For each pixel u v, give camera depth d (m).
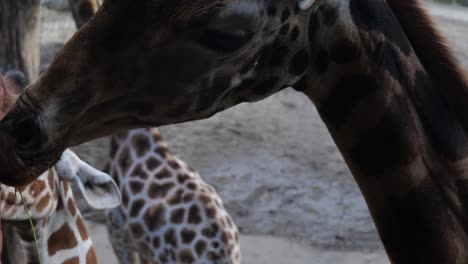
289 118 13.76
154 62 2.94
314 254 10.84
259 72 3.07
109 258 10.25
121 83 2.96
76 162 5.91
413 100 3.26
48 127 2.95
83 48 2.94
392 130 3.20
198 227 8.06
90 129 3.05
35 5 9.41
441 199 3.27
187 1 2.86
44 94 2.95
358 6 3.17
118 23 2.91
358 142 3.28
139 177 8.51
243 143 12.91
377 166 3.25
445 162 3.29
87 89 2.96
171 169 8.52
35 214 5.74
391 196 3.26
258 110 13.95
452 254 3.25
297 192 11.94
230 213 11.56
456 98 3.34
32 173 3.05
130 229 8.48
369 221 11.50
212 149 12.75
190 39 2.89
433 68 3.37
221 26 2.87
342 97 3.23
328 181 12.19
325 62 3.17
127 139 8.70
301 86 3.26
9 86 5.93
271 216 11.54
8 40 9.33
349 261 10.67
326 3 3.07
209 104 3.06
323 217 11.55
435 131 3.28
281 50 3.06
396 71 3.21
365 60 3.17
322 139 13.17
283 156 12.66
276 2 2.95
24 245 6.04
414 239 3.24
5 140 2.99
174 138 12.95
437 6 20.27
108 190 5.90
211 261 7.97
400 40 3.25
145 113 3.05
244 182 12.07
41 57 14.38
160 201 8.31
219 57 2.95
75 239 6.26
